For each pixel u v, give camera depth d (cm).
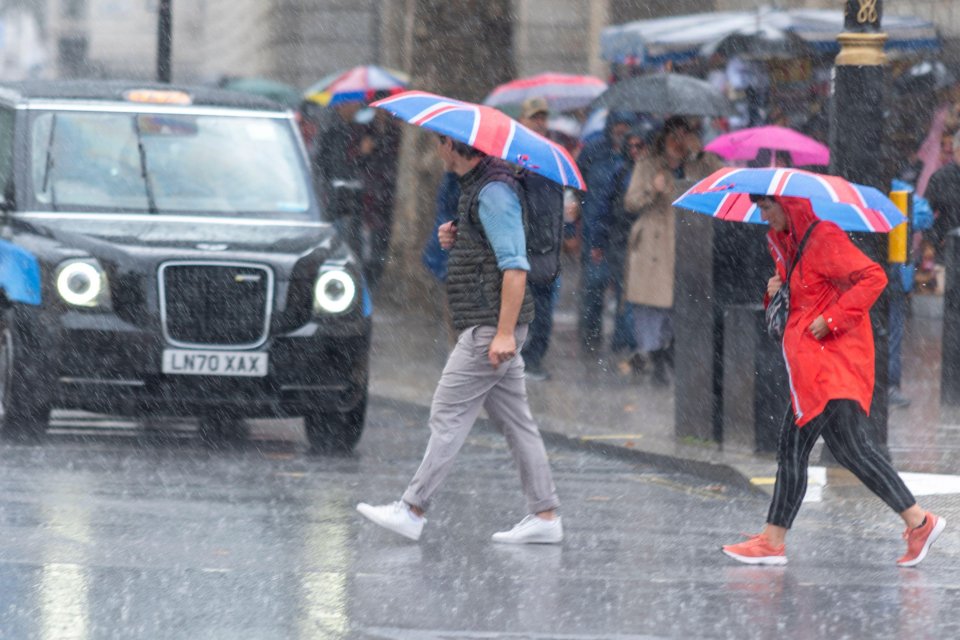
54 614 1617
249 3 9875
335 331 2756
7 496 2241
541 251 2053
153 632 1564
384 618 1648
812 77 5150
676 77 3959
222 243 2745
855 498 2384
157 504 2227
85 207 2881
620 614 1695
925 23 5278
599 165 4047
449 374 2053
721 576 1898
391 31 7906
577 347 4469
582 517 2273
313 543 2016
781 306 2000
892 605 1770
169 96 3089
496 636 1593
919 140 5209
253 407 2731
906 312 4762
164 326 2698
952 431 3048
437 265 3600
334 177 4766
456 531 2138
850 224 1973
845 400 1959
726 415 2756
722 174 1961
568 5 8288
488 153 1962
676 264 2875
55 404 2720
